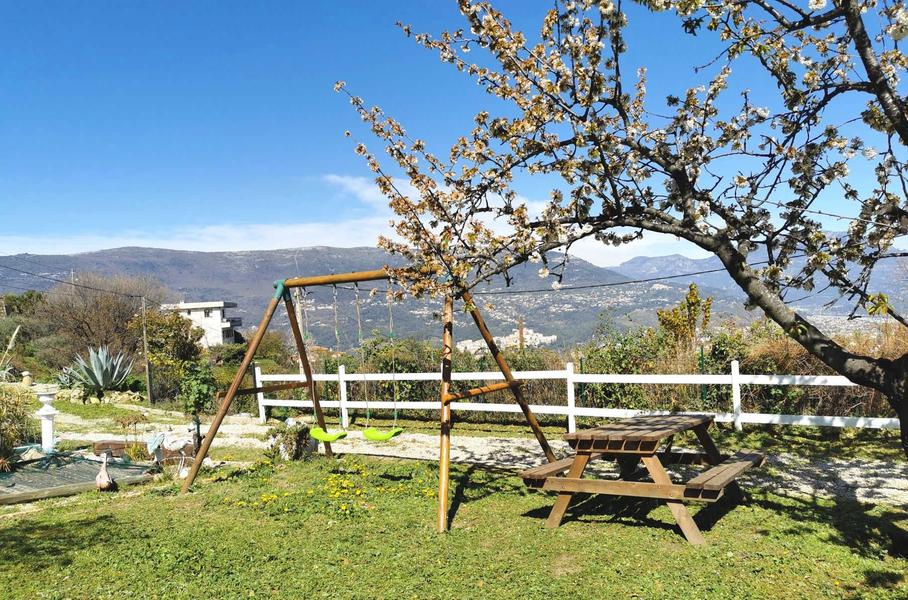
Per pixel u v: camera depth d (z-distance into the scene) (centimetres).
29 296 4191
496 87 614
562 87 583
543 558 575
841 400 1098
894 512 663
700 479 601
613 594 493
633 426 688
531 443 1130
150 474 943
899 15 457
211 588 531
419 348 1548
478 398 1419
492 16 599
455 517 709
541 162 610
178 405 1897
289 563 582
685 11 517
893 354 1032
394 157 641
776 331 1210
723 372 1190
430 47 622
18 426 1111
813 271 520
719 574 520
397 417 1484
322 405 1414
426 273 655
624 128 591
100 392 1994
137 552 615
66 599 518
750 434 1059
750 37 536
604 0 531
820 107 544
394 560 581
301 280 925
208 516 738
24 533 686
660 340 1362
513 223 610
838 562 538
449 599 496
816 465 867
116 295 3603
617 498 759
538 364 1397
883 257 516
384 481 872
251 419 1544
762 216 567
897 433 1001
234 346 2992
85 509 789
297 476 913
